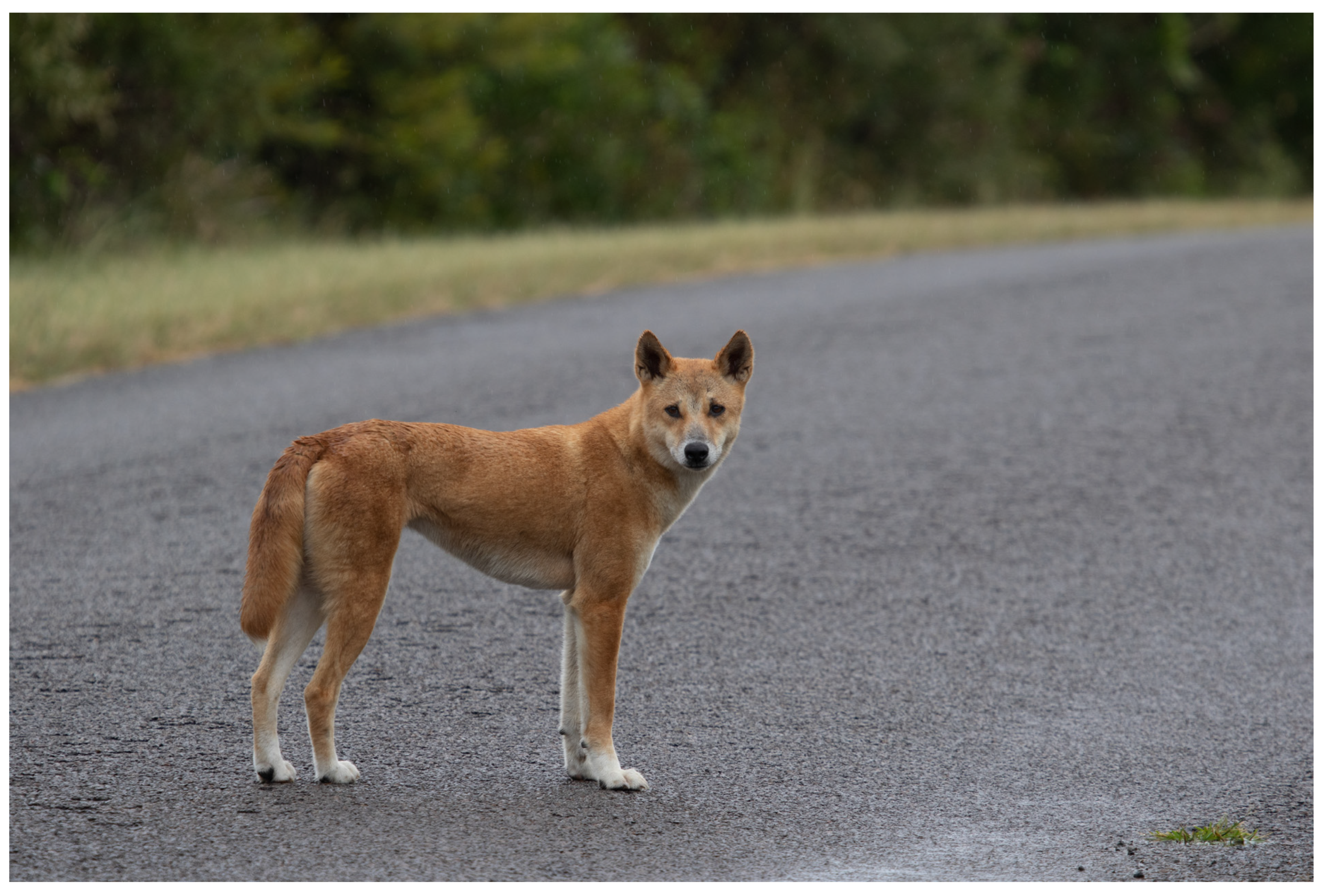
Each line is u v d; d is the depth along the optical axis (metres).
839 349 47.19
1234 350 46.75
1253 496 30.94
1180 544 27.64
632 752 17.69
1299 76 170.62
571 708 16.95
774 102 124.38
